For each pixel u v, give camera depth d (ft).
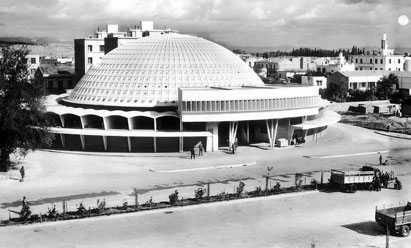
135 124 398.83
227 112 381.19
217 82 445.37
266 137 422.41
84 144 389.39
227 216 226.58
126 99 420.36
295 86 438.81
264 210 235.81
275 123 405.80
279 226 213.87
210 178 298.97
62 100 466.29
